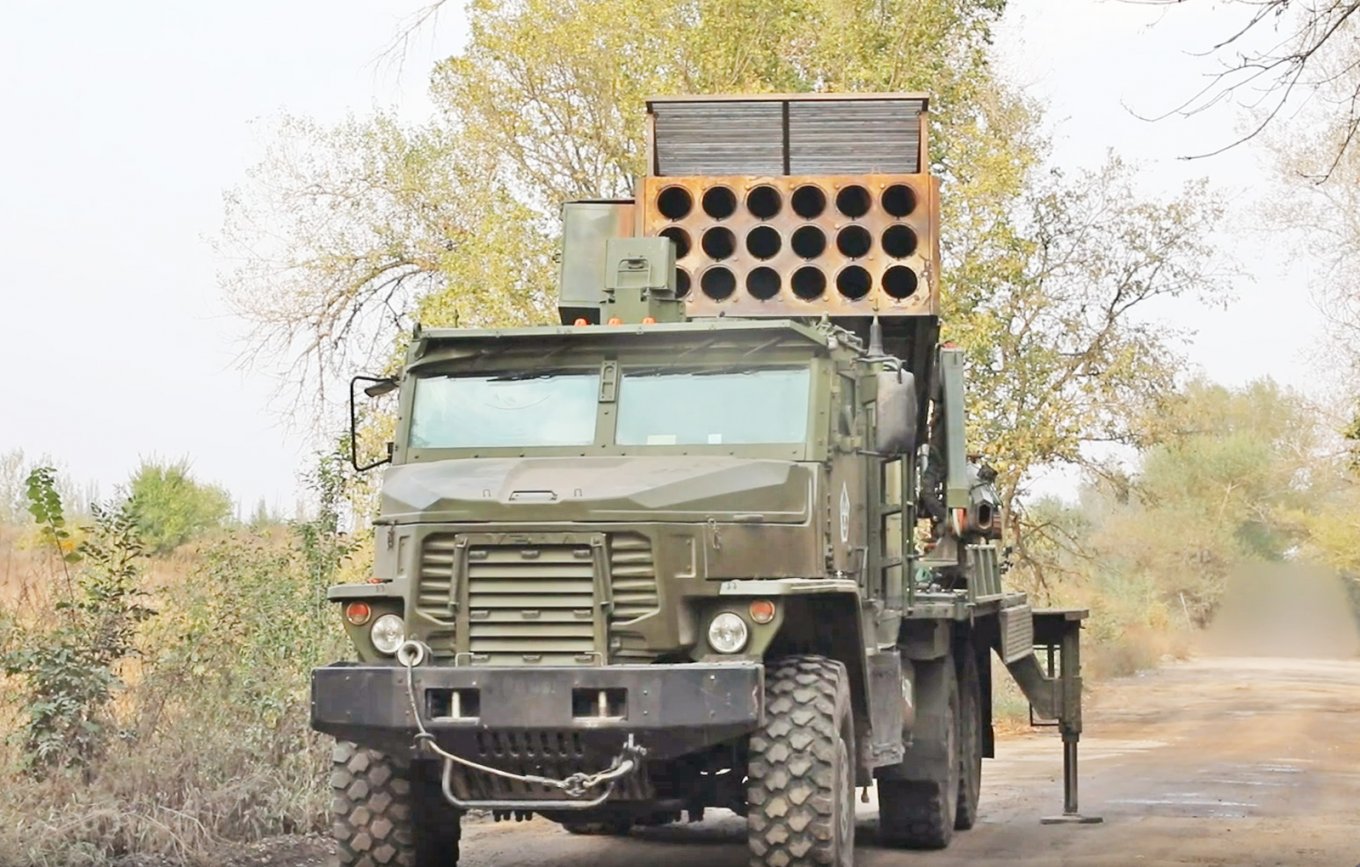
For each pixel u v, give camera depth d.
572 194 76.19
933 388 39.88
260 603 39.78
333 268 84.38
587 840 37.81
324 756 37.50
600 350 30.00
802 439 29.11
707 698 25.53
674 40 72.44
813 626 29.05
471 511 26.98
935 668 37.19
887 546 33.88
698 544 26.92
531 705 25.89
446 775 26.28
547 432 29.61
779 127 37.88
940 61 75.75
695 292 36.56
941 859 34.94
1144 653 161.50
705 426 29.31
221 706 37.47
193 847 32.50
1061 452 106.81
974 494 41.31
